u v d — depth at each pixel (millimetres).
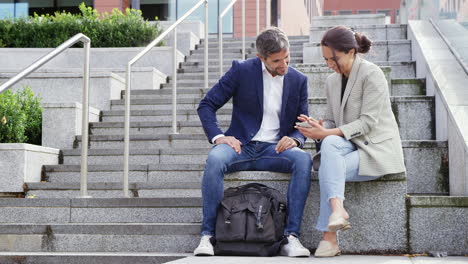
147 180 5062
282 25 15891
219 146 3656
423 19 7848
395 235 3547
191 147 5594
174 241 3713
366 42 3639
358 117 3590
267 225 3348
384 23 8266
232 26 14102
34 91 6793
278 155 3656
